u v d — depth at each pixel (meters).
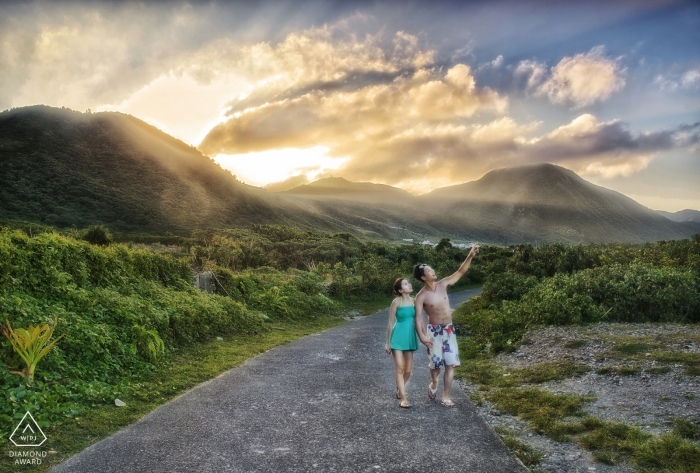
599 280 12.95
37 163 135.62
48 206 118.00
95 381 6.63
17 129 151.38
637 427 4.93
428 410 5.90
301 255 45.06
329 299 20.83
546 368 7.64
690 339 8.05
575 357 8.00
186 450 4.61
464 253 62.25
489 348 10.41
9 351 6.05
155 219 129.88
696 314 12.10
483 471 4.14
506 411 6.01
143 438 4.95
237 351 10.14
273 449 4.63
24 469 4.15
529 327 10.85
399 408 5.98
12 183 122.94
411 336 6.22
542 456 4.53
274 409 5.96
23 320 6.82
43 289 8.25
